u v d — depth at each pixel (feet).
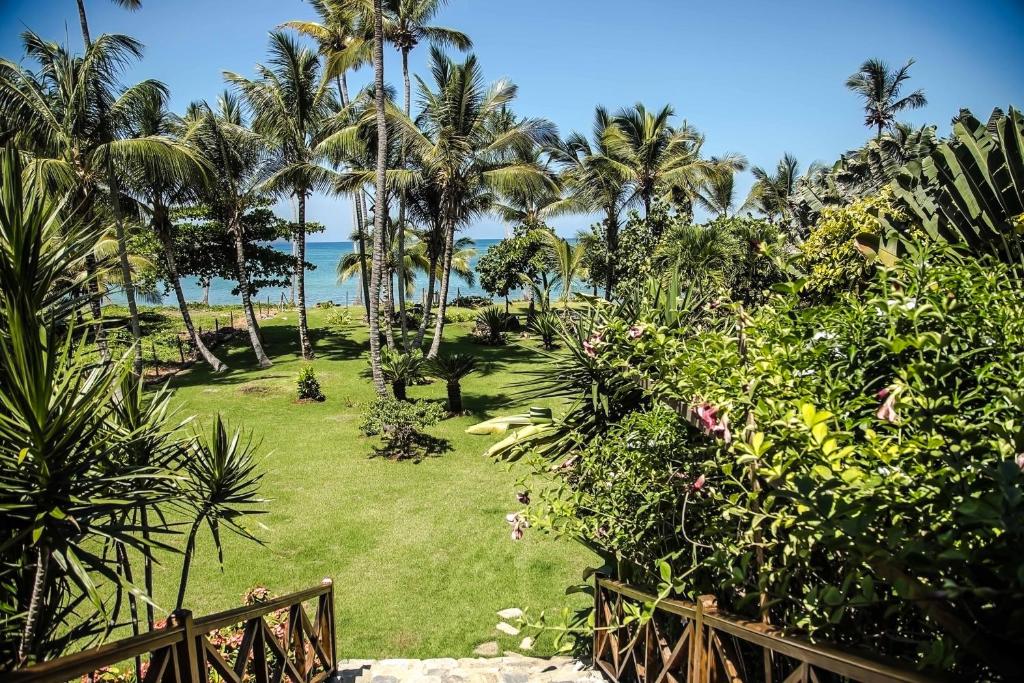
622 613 12.33
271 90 66.03
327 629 14.32
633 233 72.49
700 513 10.14
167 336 74.43
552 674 14.14
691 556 10.38
